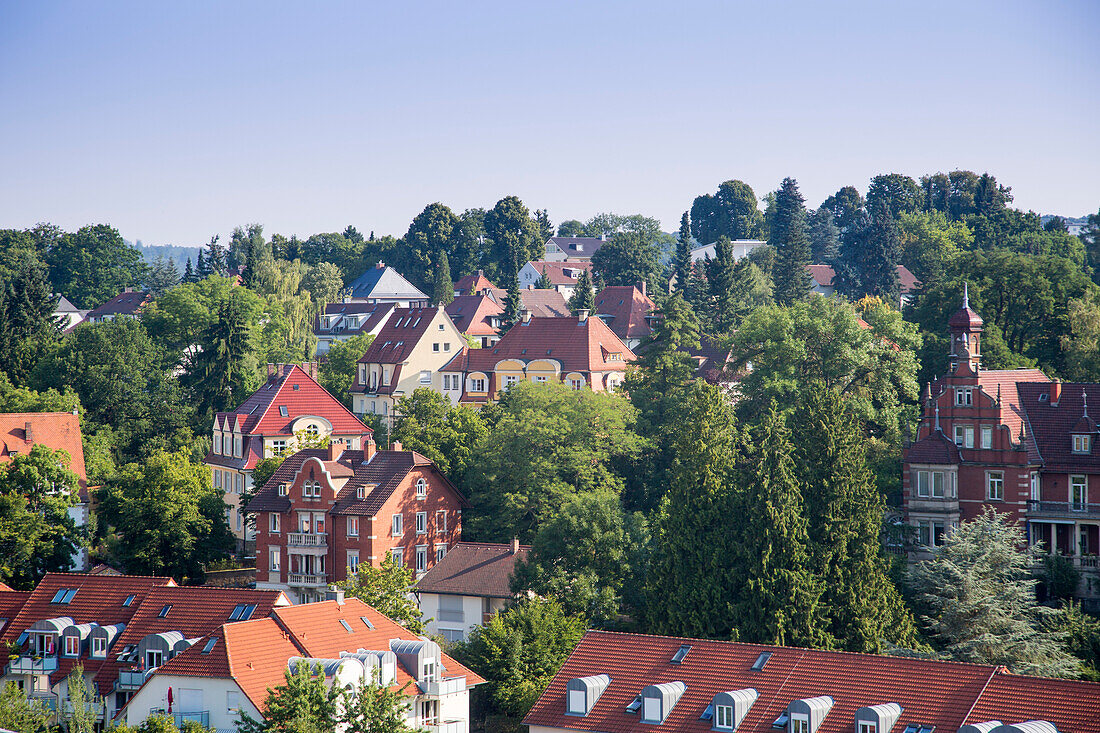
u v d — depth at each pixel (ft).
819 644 296.30
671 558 314.96
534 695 290.56
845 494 312.50
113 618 293.43
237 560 452.35
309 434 458.91
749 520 310.04
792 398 411.75
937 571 308.19
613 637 256.32
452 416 449.89
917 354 450.71
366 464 405.59
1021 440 354.54
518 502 400.88
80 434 465.06
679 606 307.78
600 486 404.57
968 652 292.20
